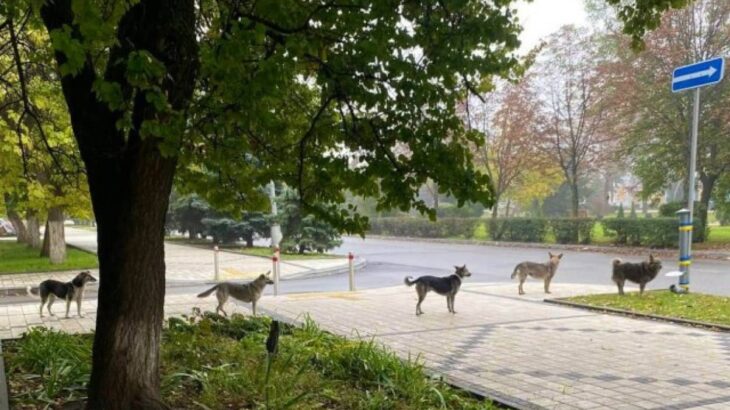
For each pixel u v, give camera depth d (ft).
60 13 13.10
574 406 18.04
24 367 19.17
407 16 14.65
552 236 104.12
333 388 17.65
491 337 28.71
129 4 11.50
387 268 68.90
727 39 79.41
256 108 12.68
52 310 36.29
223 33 12.37
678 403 18.28
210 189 19.69
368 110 14.83
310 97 18.49
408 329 30.89
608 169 126.00
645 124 87.56
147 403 13.87
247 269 65.10
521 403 18.38
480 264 71.41
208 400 15.66
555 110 104.58
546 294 43.70
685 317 32.50
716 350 25.55
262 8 12.73
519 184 134.31
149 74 10.46
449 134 14.94
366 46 13.15
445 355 24.99
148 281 14.05
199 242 119.44
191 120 13.48
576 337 28.53
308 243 84.74
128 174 13.60
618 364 23.20
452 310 35.91
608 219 90.79
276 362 18.74
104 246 13.93
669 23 80.59
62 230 66.95
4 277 55.57
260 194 20.06
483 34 14.15
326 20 13.99
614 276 41.32
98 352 13.94
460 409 16.98
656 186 91.81
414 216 146.51
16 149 36.94
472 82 16.78
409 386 18.02
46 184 54.34
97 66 15.69
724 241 85.40
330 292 47.21
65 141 34.83
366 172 14.83
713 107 80.74
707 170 83.71
